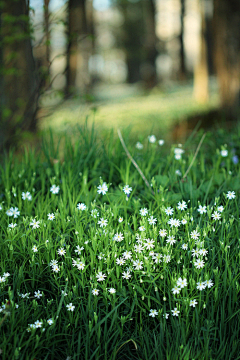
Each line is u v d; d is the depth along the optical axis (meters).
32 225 2.85
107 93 28.56
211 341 2.27
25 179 3.75
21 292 2.48
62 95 5.64
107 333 2.20
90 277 2.37
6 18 5.25
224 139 4.97
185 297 2.25
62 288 2.49
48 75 5.57
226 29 10.87
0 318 2.15
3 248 2.61
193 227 2.75
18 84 6.21
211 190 3.41
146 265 2.36
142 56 34.69
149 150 4.33
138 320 2.39
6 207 3.22
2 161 4.76
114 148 4.29
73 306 2.24
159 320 2.30
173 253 2.61
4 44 5.75
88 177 3.90
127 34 35.75
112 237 2.51
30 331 2.13
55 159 4.14
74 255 2.68
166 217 2.66
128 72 43.25
